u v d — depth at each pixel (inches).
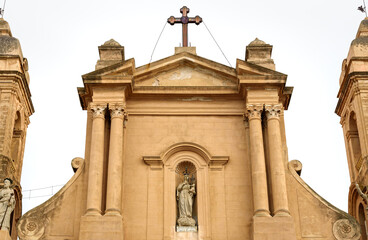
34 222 1075.9
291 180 1128.8
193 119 1181.1
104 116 1144.2
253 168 1099.9
